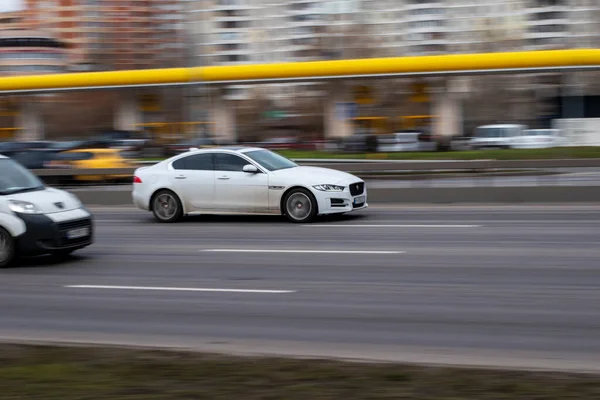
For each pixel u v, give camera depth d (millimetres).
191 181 15031
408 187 17797
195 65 34219
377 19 90812
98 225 15336
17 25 95875
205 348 5977
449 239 11734
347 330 6445
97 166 23188
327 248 11164
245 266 9891
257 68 22578
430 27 92250
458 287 8086
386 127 21531
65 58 74062
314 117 22172
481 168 17578
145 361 5309
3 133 24438
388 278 8727
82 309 7660
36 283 9219
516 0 91188
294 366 5074
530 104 20672
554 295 7535
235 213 14773
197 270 9727
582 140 20266
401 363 5152
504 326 6395
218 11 101938
